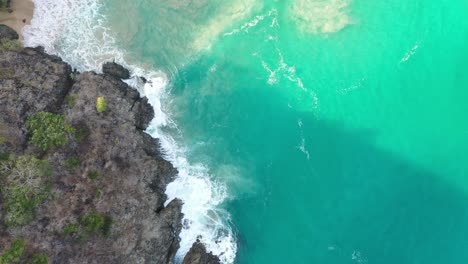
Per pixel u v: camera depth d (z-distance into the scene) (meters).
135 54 59.03
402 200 53.94
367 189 54.53
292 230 52.69
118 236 47.28
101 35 59.56
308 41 60.56
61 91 52.47
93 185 48.22
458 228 52.59
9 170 45.66
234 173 54.59
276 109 57.84
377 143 56.66
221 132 56.47
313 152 56.12
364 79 59.25
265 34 60.66
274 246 52.06
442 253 51.59
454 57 60.56
